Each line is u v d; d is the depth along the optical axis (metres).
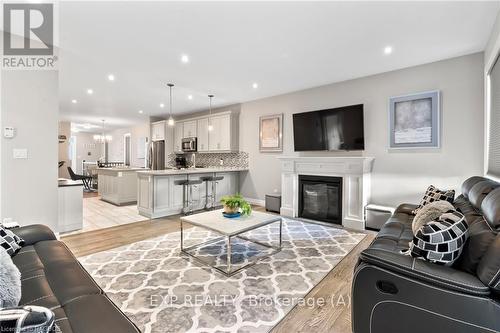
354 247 3.14
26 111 2.89
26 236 1.97
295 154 5.19
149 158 8.51
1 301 1.02
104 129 11.28
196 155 7.74
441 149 3.54
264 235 3.62
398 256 1.37
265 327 1.66
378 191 4.10
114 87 4.83
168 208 4.95
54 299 1.22
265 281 2.28
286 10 2.34
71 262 1.65
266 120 5.65
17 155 2.84
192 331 1.62
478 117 3.26
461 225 1.32
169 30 2.70
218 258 2.79
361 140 4.20
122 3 2.23
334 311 1.85
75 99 5.80
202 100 5.91
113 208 5.57
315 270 2.50
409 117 3.78
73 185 3.85
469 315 1.12
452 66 3.44
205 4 2.25
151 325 1.67
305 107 5.00
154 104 6.34
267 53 3.30
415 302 1.25
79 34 2.79
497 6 2.27
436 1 2.21
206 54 3.33
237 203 2.97
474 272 1.23
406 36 2.84
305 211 4.67
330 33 2.77
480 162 3.25
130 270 2.48
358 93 4.29
